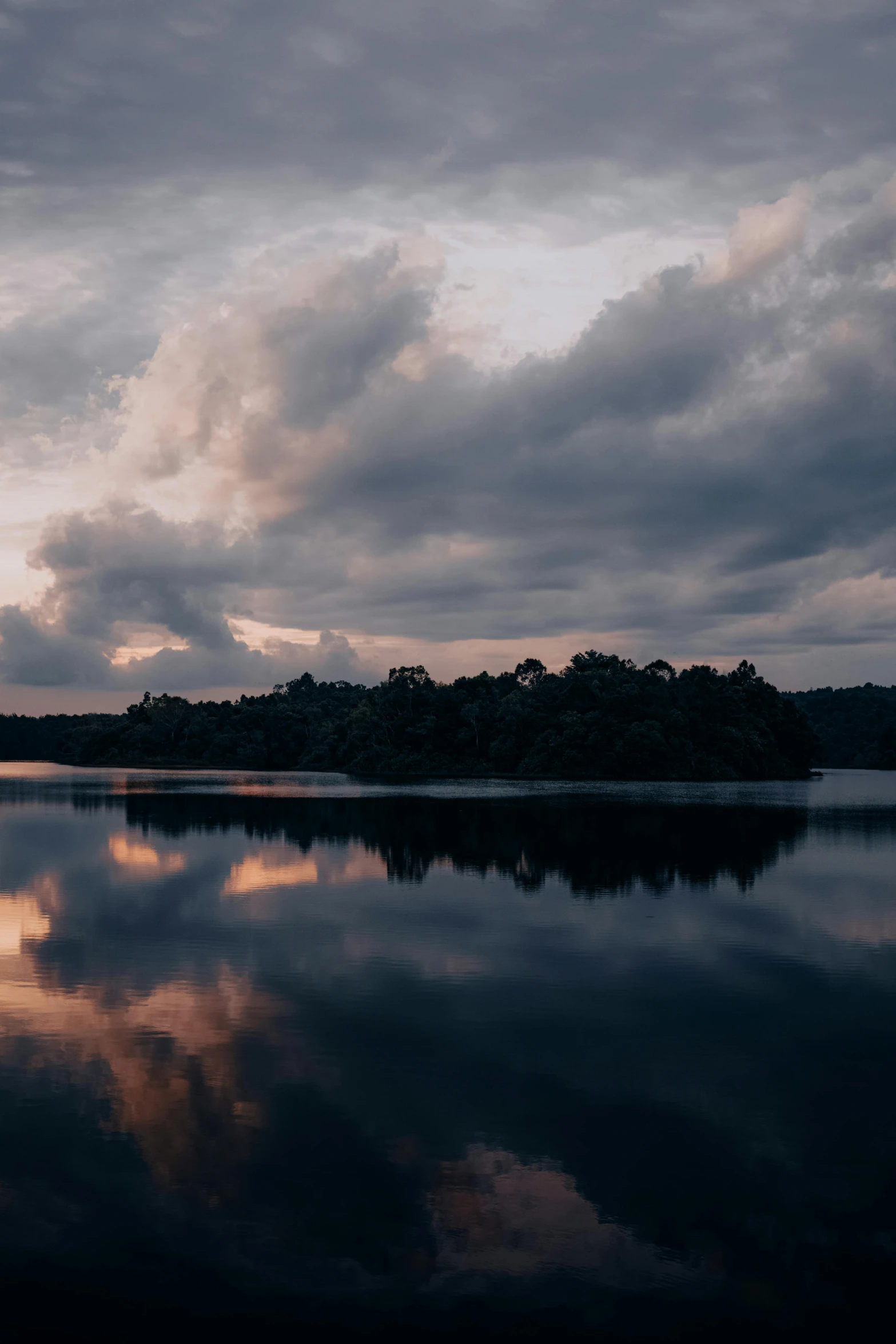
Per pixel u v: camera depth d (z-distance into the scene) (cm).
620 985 2558
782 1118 1723
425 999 2420
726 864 4944
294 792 12056
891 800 11056
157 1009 2316
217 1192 1452
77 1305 1209
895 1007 2369
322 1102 1770
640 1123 1695
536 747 19175
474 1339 1160
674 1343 1156
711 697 18675
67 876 4453
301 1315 1196
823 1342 1157
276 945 3009
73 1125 1658
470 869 4691
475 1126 1678
